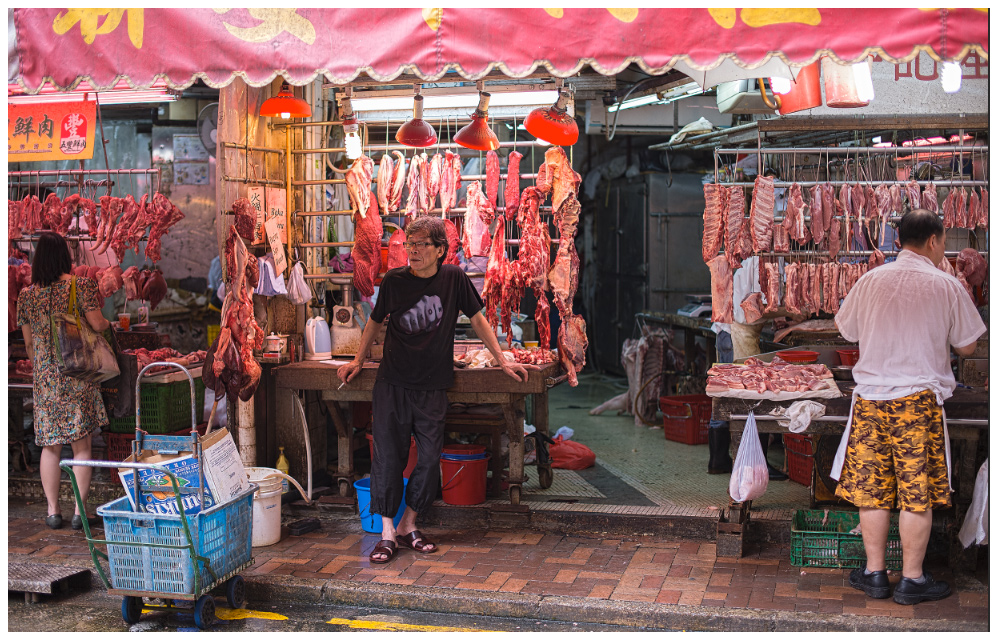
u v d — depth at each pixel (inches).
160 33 165.3
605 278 476.4
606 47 152.9
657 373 351.9
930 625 153.3
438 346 196.7
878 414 166.9
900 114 217.9
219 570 167.5
